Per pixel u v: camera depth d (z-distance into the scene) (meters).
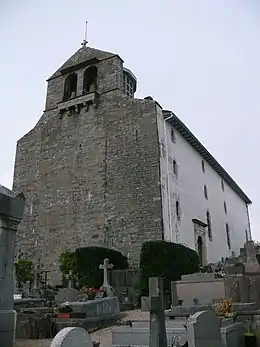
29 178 29.00
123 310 16.78
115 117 26.77
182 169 27.72
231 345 8.41
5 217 7.93
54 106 30.50
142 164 24.31
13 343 7.56
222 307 10.08
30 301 14.68
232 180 41.34
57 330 11.20
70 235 25.25
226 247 35.34
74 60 31.83
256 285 11.84
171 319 10.30
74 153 27.59
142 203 23.36
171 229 23.28
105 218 24.31
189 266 21.03
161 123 25.73
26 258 26.17
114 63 29.05
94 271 20.23
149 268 19.34
